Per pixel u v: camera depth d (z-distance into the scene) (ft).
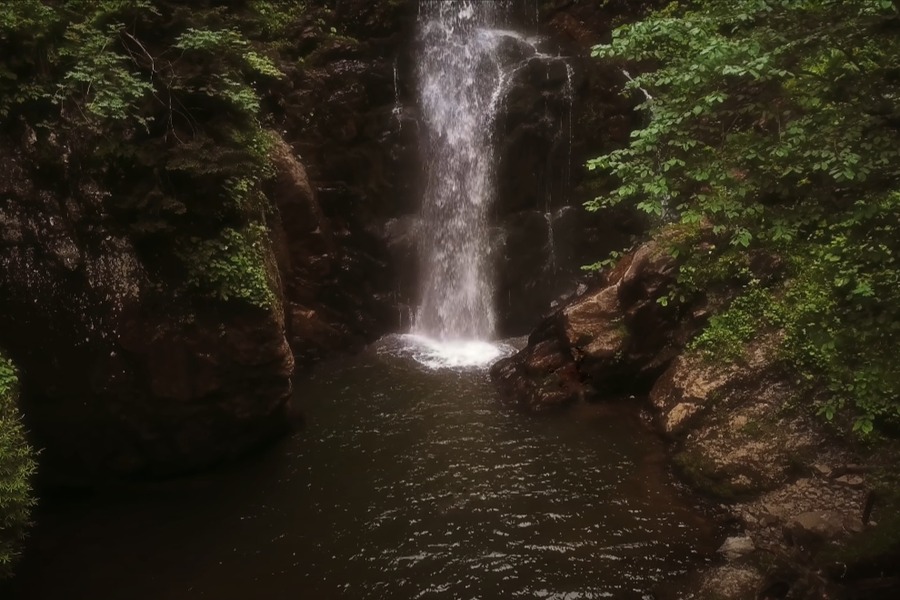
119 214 29.66
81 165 29.25
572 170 48.91
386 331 48.52
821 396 30.40
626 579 25.25
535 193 49.01
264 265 33.58
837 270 22.84
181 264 30.55
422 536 28.04
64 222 29.27
